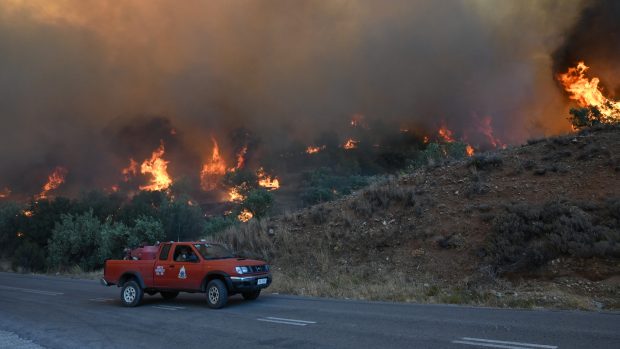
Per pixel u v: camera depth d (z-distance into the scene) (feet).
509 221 50.16
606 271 39.19
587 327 27.27
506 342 24.09
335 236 64.49
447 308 37.17
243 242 73.26
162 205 107.14
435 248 53.01
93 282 73.97
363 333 27.81
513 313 33.35
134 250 47.47
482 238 50.75
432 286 45.78
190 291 42.16
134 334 29.94
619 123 67.62
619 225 43.98
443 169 71.72
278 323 32.19
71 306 44.62
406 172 79.56
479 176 63.62
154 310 40.86
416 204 61.82
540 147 67.72
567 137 66.90
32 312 40.75
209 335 28.84
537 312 33.40
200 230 104.32
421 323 30.40
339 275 54.65
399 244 56.85
